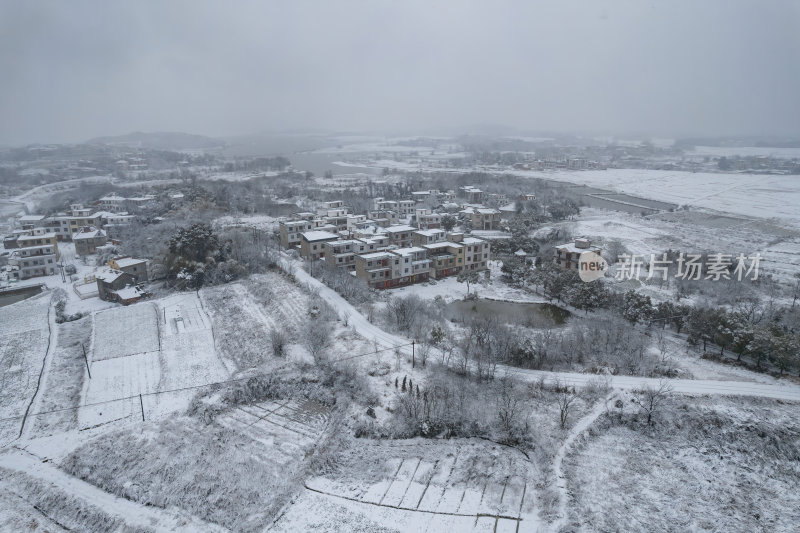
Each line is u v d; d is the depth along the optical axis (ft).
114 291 337.52
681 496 159.43
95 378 237.04
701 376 222.69
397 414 198.90
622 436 188.65
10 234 498.28
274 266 393.29
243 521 149.69
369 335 265.95
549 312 315.78
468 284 355.56
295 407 213.46
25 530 149.28
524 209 632.38
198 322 299.79
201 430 195.42
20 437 193.06
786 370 224.74
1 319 306.96
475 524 148.05
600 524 147.02
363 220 525.34
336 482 167.22
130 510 155.43
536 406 203.82
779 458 174.91
